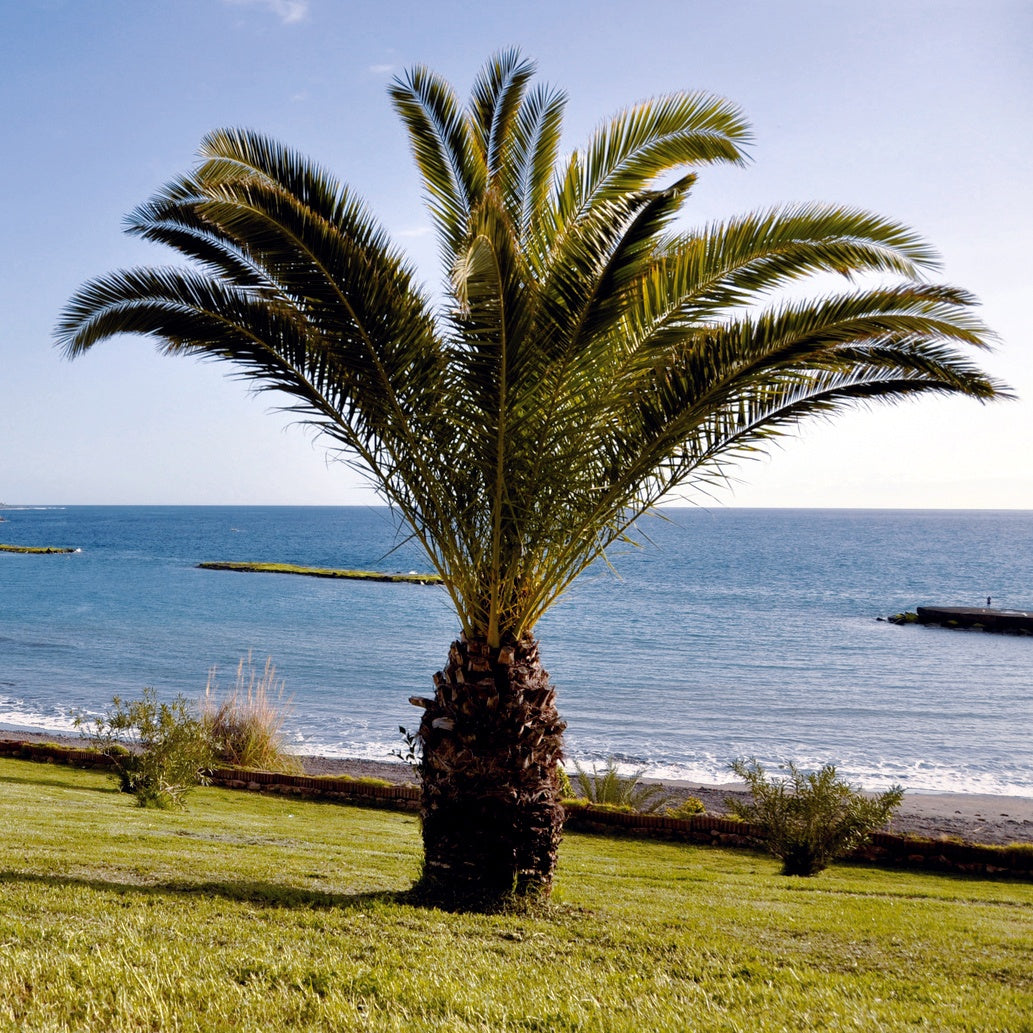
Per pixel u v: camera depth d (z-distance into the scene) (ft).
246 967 13.10
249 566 287.07
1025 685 111.65
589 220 17.97
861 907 25.62
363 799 48.47
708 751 75.66
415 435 20.49
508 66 25.22
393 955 14.64
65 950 13.21
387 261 19.51
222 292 20.40
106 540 483.92
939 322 18.98
